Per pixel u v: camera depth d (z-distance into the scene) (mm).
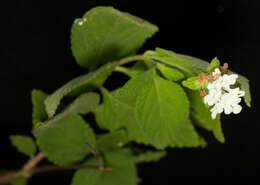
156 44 431
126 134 378
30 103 433
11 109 432
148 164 457
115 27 342
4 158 429
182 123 341
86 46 350
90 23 337
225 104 310
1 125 431
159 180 457
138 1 429
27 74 430
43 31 427
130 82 337
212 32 437
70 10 426
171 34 433
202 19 437
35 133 332
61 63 432
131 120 373
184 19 435
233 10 439
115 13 330
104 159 380
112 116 374
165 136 343
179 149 458
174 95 338
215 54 437
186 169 459
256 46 440
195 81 316
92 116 446
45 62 430
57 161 375
